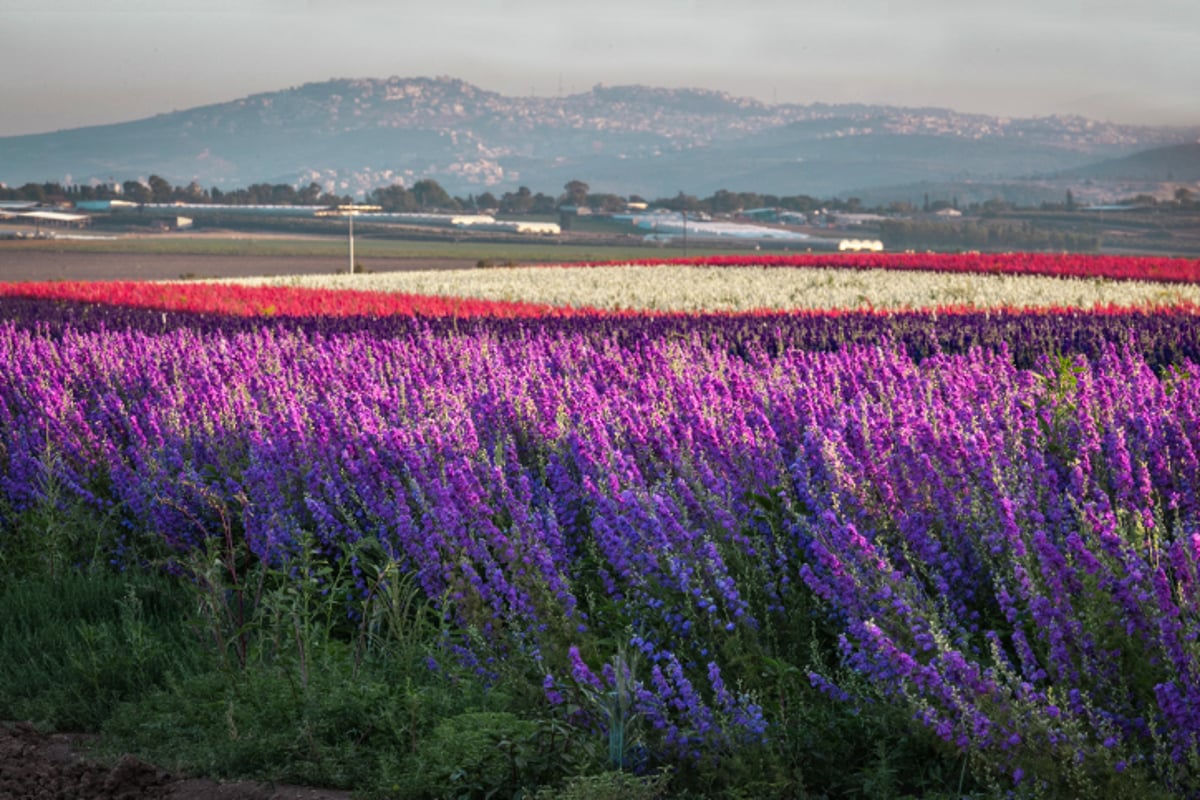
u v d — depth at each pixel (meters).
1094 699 8.48
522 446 17.02
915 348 31.61
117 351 30.80
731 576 10.98
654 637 10.55
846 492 11.53
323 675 11.05
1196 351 29.38
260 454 15.58
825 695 9.67
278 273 173.75
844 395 19.61
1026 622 9.18
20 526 16.78
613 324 38.56
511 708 10.01
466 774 9.10
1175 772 7.87
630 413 16.47
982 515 10.89
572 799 8.26
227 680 11.17
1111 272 84.50
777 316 42.25
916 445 12.03
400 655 11.59
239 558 14.84
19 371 25.25
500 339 35.12
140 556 16.00
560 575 11.06
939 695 8.40
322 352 27.14
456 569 11.25
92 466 18.12
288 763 9.77
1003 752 8.13
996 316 39.59
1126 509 10.87
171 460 16.88
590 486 12.39
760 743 8.86
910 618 8.96
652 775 8.80
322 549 13.97
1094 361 25.28
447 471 12.28
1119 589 8.51
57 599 14.30
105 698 11.66
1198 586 8.23
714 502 11.93
